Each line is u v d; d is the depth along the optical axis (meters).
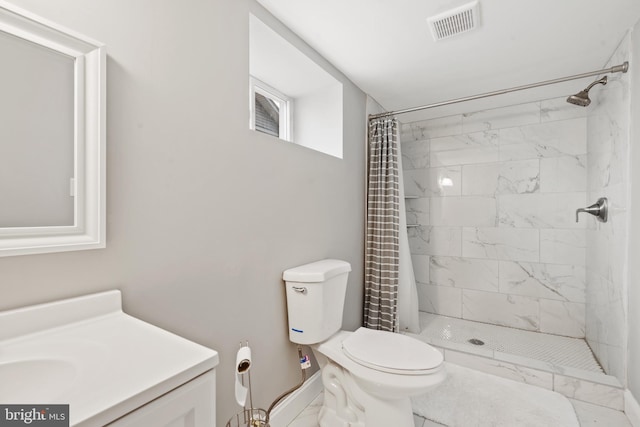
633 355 1.60
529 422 1.59
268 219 1.52
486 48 1.82
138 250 0.99
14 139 0.74
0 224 0.72
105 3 0.90
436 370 1.28
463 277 2.93
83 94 0.84
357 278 2.42
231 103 1.31
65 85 0.82
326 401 1.59
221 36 1.26
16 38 0.74
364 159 2.51
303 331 1.56
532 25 1.60
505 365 2.02
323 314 1.57
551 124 2.58
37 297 0.77
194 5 1.16
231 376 1.32
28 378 0.62
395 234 2.41
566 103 2.52
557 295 2.55
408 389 1.22
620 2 1.42
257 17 1.45
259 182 1.47
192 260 1.16
